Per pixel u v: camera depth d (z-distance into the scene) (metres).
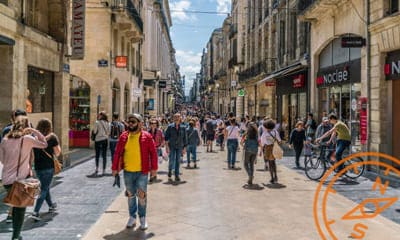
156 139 13.40
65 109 13.87
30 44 11.16
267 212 7.13
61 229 6.11
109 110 21.16
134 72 29.33
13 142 5.42
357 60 13.85
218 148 21.64
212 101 78.25
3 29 9.38
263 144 10.26
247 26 36.59
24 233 5.89
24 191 5.10
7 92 10.08
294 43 22.33
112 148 11.69
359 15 13.16
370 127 12.42
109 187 9.58
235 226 6.24
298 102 21.42
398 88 11.47
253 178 10.98
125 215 6.91
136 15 25.20
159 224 6.36
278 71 22.84
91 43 20.97
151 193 8.89
